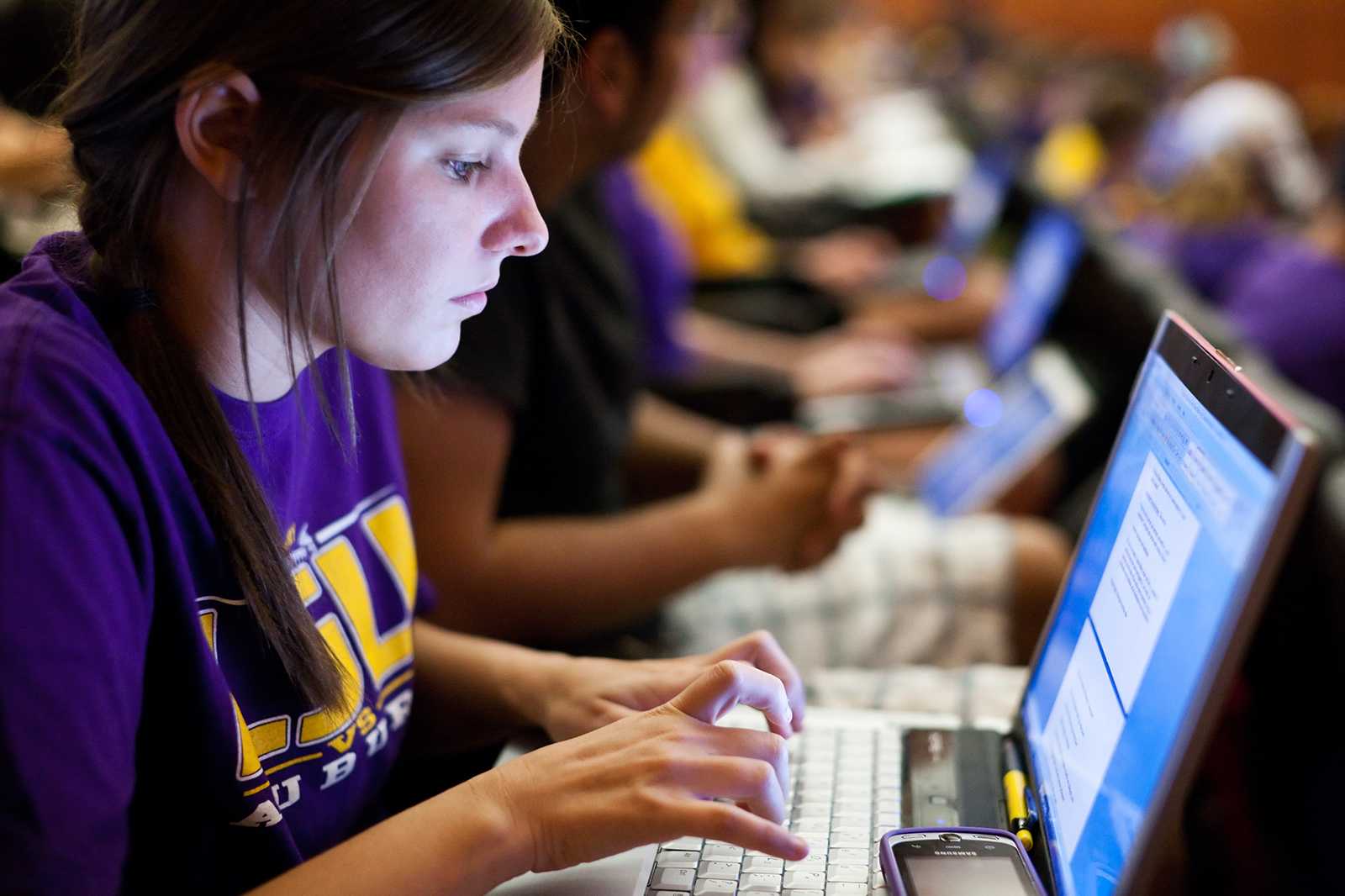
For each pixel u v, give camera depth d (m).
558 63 0.86
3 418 0.53
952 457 1.80
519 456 1.21
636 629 1.30
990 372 2.09
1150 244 2.91
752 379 1.96
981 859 0.65
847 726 0.88
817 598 1.35
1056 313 1.97
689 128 3.19
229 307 0.62
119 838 0.55
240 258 0.58
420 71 0.55
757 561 1.22
